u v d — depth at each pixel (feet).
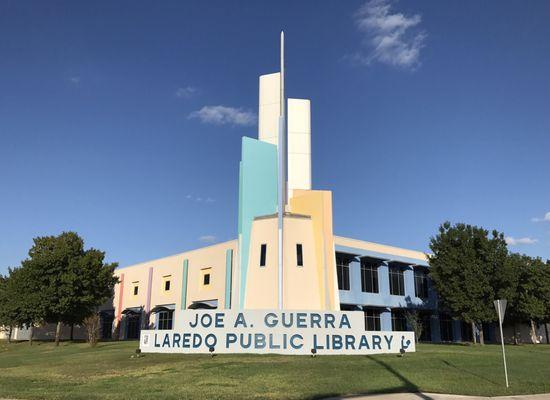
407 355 75.72
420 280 162.30
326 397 43.62
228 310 78.84
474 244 133.08
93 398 42.11
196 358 71.26
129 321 177.68
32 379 55.77
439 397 43.70
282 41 110.32
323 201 98.94
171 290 156.46
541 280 152.87
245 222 98.78
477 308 127.03
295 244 95.04
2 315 145.48
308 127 111.86
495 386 49.57
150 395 43.62
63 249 139.64
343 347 77.41
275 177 103.91
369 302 142.20
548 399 43.19
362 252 140.97
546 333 175.63
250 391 45.70
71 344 136.56
